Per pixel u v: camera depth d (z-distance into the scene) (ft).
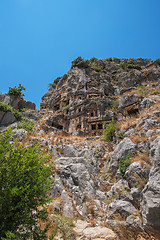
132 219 30.81
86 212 37.70
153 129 43.32
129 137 49.08
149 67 190.39
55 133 84.23
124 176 39.86
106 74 168.66
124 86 164.14
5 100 99.45
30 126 80.64
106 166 51.29
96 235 29.66
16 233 19.77
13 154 23.80
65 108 129.39
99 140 68.03
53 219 32.30
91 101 113.09
